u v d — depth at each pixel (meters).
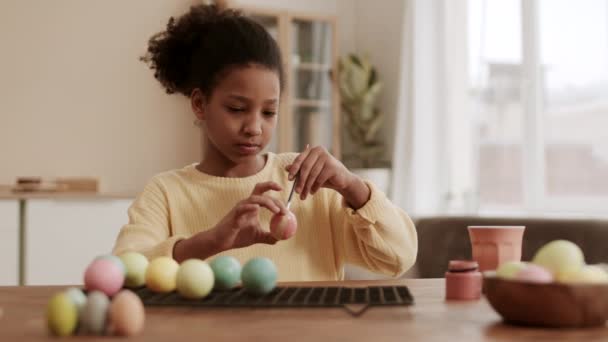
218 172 1.45
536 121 3.36
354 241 1.38
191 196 1.42
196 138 4.00
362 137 4.11
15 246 2.96
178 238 1.09
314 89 4.04
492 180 3.53
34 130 3.78
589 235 1.78
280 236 1.04
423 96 3.74
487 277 0.72
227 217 1.04
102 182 3.86
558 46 3.27
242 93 1.24
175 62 1.45
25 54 3.78
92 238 3.07
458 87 3.70
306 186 1.11
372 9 4.27
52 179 3.77
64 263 3.03
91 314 0.65
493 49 3.54
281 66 1.37
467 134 3.66
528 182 3.38
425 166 3.72
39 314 0.79
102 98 3.88
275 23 3.95
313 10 4.27
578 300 0.66
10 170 3.74
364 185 1.21
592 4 3.11
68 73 3.84
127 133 3.91
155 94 3.95
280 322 0.70
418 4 3.75
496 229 0.97
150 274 0.89
